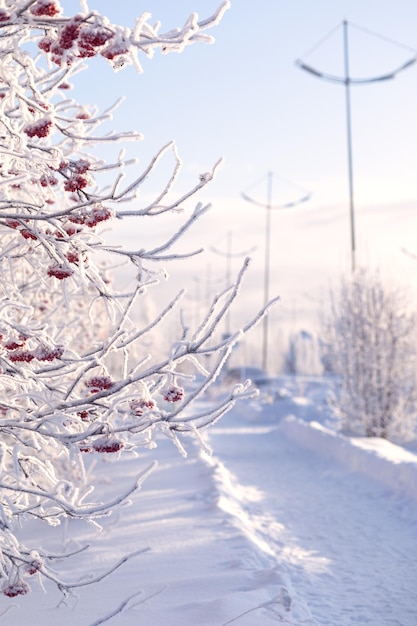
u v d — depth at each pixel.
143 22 3.57
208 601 6.17
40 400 4.63
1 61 4.23
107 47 3.56
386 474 14.31
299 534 10.80
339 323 23.44
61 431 4.38
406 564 9.08
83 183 4.26
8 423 4.31
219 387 49.16
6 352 4.36
